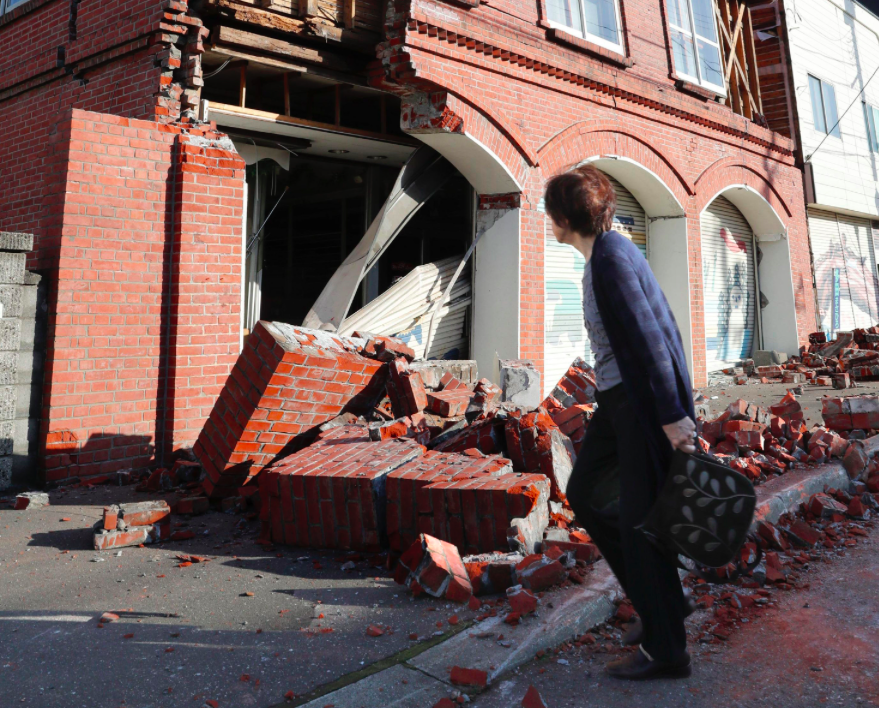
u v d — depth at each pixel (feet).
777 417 19.22
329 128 26.55
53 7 25.36
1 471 17.87
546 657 9.02
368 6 25.43
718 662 8.95
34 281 18.35
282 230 37.19
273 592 11.37
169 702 7.97
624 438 8.13
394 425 15.85
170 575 12.25
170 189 20.58
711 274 44.96
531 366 25.12
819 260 54.39
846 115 57.11
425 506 12.44
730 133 42.98
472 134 26.89
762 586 11.43
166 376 20.44
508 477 12.65
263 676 8.52
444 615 10.13
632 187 38.11
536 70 29.43
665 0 37.63
